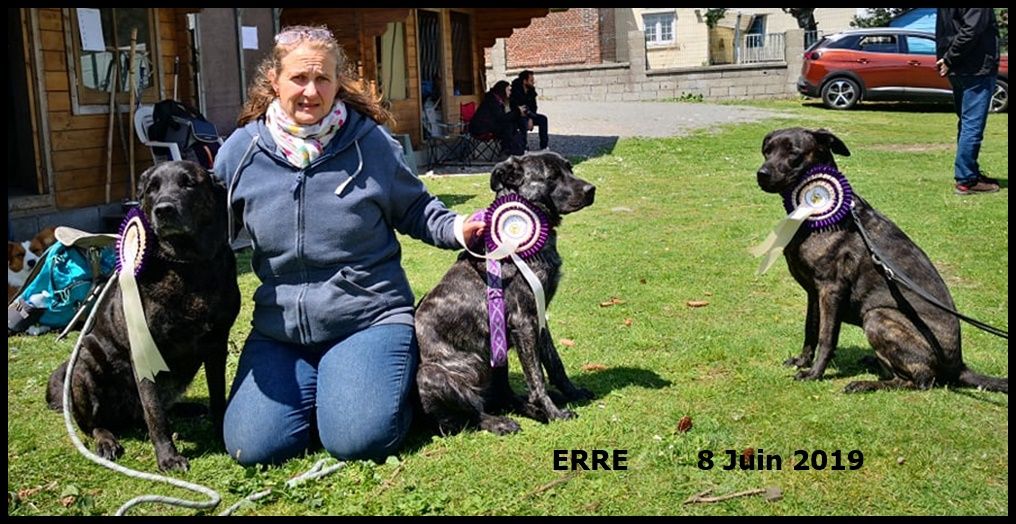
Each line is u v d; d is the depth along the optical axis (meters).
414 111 15.02
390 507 3.37
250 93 3.95
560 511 3.32
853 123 19.22
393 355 3.82
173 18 9.91
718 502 3.36
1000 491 3.38
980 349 5.04
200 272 3.71
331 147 3.81
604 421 4.10
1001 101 20.31
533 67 31.70
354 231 3.83
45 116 8.45
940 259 7.18
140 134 8.79
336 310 3.83
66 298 5.75
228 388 4.73
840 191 4.46
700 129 18.56
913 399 4.25
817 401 4.29
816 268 4.52
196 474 3.73
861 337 5.34
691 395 4.41
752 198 10.47
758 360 4.97
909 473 3.54
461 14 17.58
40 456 3.90
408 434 4.04
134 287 3.61
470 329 4.05
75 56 8.74
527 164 4.09
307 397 3.86
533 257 4.09
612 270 7.07
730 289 6.47
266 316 3.94
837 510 3.28
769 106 24.17
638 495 3.43
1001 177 10.97
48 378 4.91
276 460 3.76
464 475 3.62
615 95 28.19
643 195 10.89
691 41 35.97
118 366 3.91
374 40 13.09
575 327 5.63
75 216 8.73
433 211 4.11
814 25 34.00
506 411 4.32
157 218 3.44
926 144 15.45
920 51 22.03
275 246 3.83
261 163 3.81
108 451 3.88
